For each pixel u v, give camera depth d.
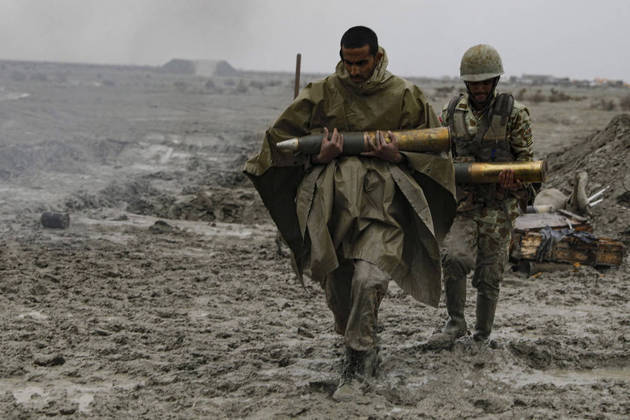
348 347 4.41
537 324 6.08
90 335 5.42
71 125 26.56
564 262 8.04
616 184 10.56
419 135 4.31
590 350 5.36
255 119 34.72
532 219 8.38
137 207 12.34
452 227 5.16
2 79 87.19
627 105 52.62
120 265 7.92
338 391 4.28
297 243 4.62
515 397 4.40
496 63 4.88
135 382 4.55
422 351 5.17
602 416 4.15
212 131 26.69
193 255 8.73
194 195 13.51
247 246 9.43
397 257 4.21
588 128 33.22
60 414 4.02
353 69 4.26
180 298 6.72
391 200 4.29
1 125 24.48
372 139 4.29
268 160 4.43
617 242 8.15
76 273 7.41
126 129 25.83
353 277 4.23
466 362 4.98
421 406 4.25
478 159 5.07
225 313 6.30
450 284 5.18
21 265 7.61
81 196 12.34
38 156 16.98
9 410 4.03
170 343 5.29
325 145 4.25
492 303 5.19
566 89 133.75
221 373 4.70
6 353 4.94
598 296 7.14
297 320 6.11
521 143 4.99
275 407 4.16
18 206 11.30
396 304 6.75
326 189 4.27
